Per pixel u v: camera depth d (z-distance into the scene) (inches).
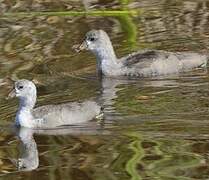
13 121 679.1
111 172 557.9
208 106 681.0
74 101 716.7
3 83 764.6
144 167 565.6
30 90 676.1
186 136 622.2
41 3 1011.3
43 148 615.5
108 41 801.6
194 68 790.5
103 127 651.5
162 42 876.0
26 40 887.7
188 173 552.7
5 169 575.8
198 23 930.1
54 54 847.7
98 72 798.5
